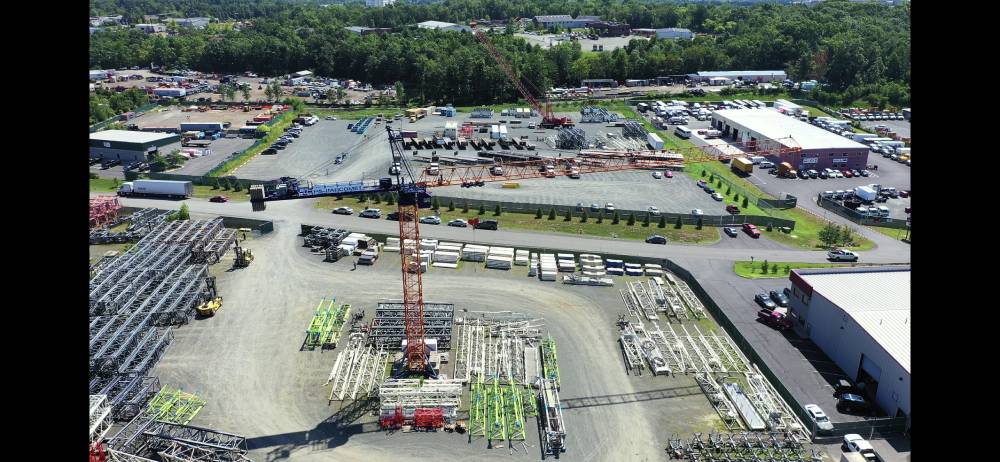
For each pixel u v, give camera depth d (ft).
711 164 417.49
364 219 315.17
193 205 334.65
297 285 247.29
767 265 267.59
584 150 433.07
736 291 246.27
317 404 178.50
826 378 191.01
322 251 278.67
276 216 317.63
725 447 161.38
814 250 287.07
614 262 263.90
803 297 215.72
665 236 298.97
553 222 313.53
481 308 231.50
